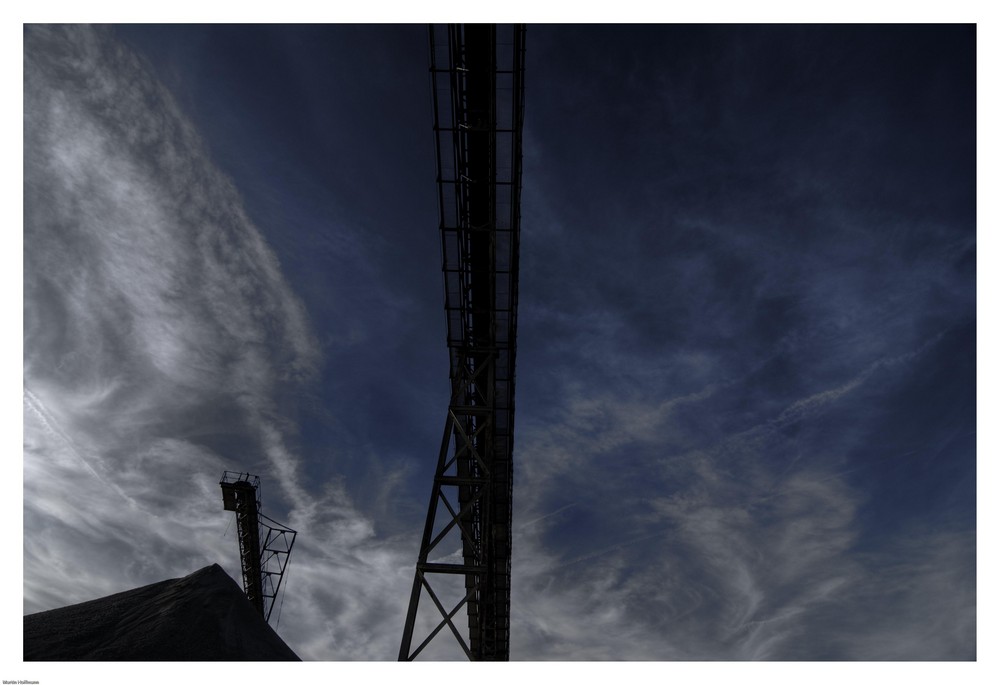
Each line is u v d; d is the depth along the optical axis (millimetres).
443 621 21922
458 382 26031
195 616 21141
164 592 23000
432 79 22406
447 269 24641
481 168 23984
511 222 23859
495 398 25719
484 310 25922
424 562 22422
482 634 27594
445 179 23500
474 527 28922
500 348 25906
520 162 23281
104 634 20531
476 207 24594
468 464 27641
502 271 24469
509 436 26594
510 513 28750
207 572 23562
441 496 24047
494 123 22641
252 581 39188
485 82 22922
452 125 22797
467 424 26469
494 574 29750
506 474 27703
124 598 22984
